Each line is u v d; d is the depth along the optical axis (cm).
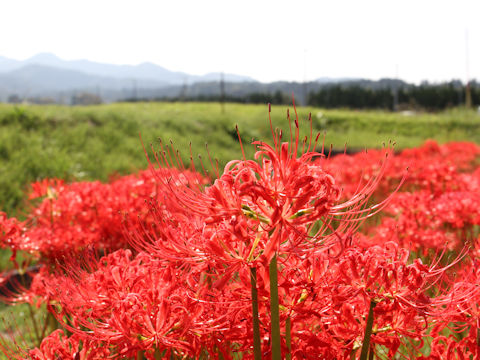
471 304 209
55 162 1280
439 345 214
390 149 214
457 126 2939
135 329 185
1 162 1205
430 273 200
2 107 1678
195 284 207
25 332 418
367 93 5944
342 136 2358
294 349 195
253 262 171
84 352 211
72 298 222
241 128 1942
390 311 182
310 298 191
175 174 188
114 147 1523
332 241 182
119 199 479
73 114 1702
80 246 429
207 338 200
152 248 204
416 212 473
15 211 945
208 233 183
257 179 179
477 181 689
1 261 655
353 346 199
